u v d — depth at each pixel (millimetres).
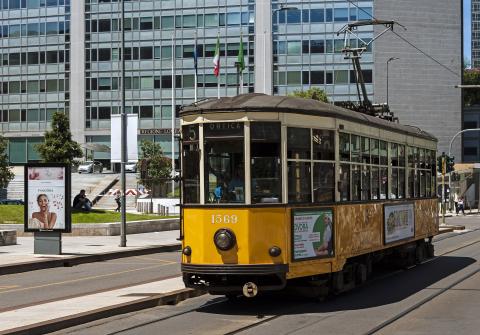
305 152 11523
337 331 9430
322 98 53438
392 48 80312
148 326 9984
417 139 17984
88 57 85938
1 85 89438
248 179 10836
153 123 83812
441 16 81625
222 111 11039
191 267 11008
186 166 11391
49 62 87562
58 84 87250
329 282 12320
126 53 84500
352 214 12938
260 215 10828
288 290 12125
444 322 10102
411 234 17188
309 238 11438
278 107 11070
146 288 13445
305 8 79688
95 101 85750
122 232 25094
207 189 11055
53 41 87438
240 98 11414
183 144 11477
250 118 10938
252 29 80188
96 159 86438
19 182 66438
